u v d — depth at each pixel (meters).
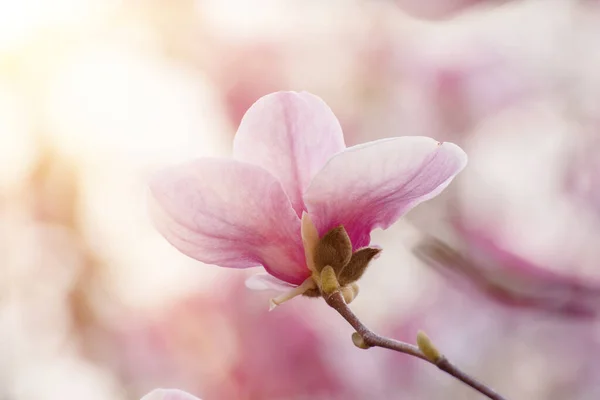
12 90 1.20
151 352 1.30
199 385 1.33
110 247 1.25
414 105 1.47
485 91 1.48
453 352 1.42
